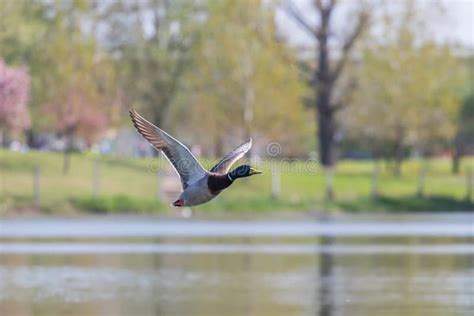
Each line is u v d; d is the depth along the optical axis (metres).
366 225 55.22
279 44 71.75
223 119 70.31
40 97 75.25
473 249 41.78
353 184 70.94
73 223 55.09
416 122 76.12
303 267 35.81
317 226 54.41
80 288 30.98
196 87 72.75
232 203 63.81
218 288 31.08
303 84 76.44
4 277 33.09
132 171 69.56
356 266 36.12
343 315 26.97
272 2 72.19
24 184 64.44
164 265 36.19
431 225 55.22
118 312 27.25
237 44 69.69
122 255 39.12
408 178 74.88
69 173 67.50
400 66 75.75
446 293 30.31
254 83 69.38
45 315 26.83
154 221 57.12
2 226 52.66
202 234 48.78
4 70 69.81
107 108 77.88
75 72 73.81
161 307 27.97
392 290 30.83
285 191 67.44
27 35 76.25
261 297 29.53
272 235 48.41
